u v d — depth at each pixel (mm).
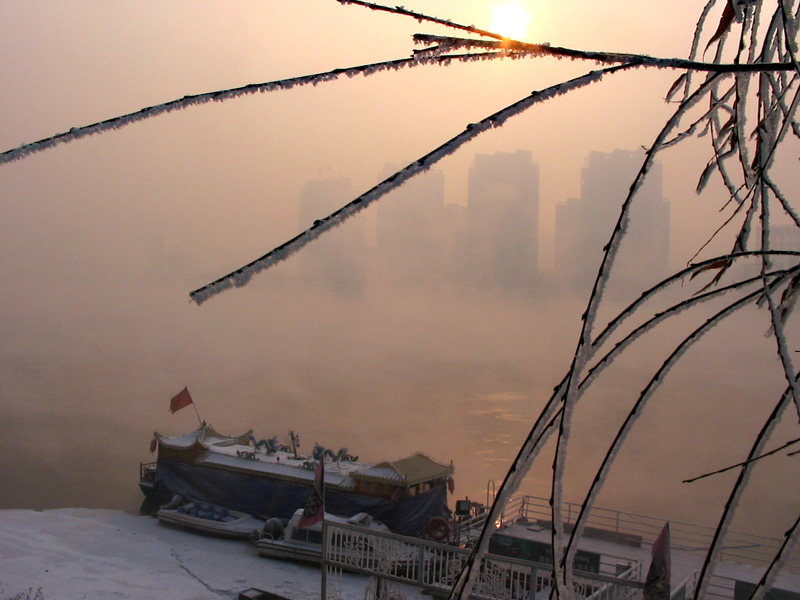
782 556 1333
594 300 1276
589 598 10141
